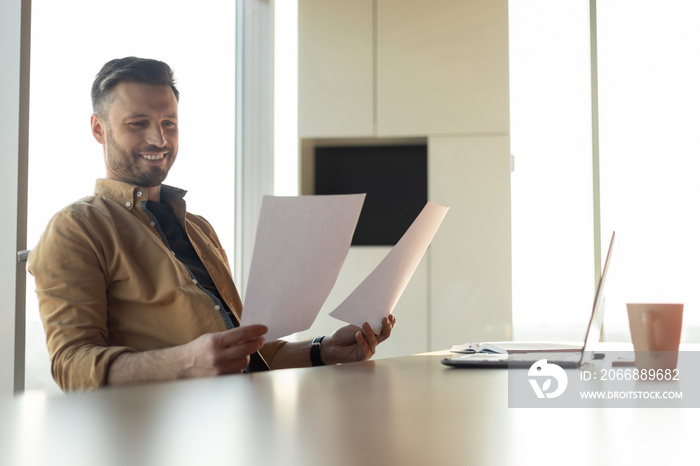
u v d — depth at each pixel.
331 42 3.81
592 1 3.79
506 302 3.61
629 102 3.75
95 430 0.49
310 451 0.42
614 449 0.44
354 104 3.77
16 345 2.22
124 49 2.78
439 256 3.65
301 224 1.07
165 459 0.40
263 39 3.89
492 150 3.68
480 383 0.83
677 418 0.57
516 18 3.84
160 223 1.69
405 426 0.52
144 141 1.74
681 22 3.74
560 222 3.72
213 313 1.50
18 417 0.54
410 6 3.77
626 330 3.64
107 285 1.45
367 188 3.96
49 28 2.42
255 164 3.83
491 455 0.42
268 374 0.93
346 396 0.69
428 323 3.62
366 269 3.67
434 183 3.70
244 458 0.40
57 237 1.39
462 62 3.72
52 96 2.42
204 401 0.64
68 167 2.45
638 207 3.70
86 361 1.20
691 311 3.61
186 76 3.30
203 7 3.42
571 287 3.68
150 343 1.47
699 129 3.69
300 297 1.13
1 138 2.29
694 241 3.65
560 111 3.78
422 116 3.72
